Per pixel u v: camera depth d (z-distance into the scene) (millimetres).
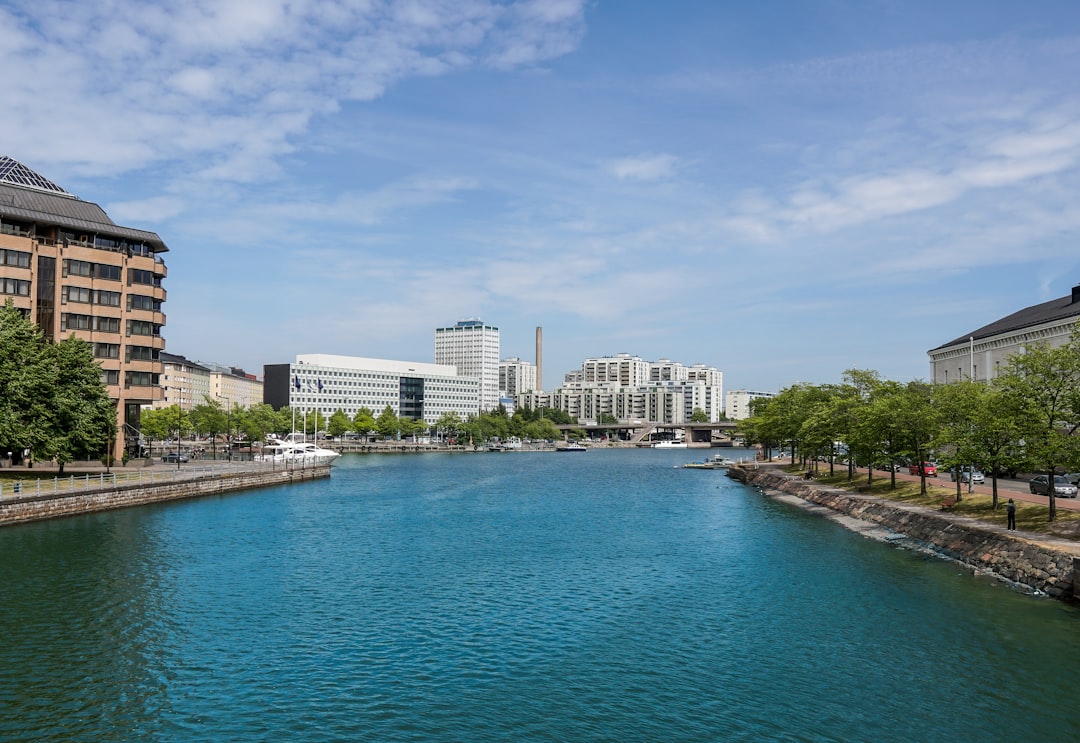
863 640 41594
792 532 80438
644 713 32469
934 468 113312
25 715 31953
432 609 48375
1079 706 32594
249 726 31109
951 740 29734
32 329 94562
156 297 138750
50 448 86250
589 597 51625
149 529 77062
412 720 31766
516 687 35344
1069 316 102500
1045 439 59938
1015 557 55219
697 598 51219
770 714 32281
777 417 154750
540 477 168500
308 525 83625
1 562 59312
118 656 38875
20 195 126250
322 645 41000
